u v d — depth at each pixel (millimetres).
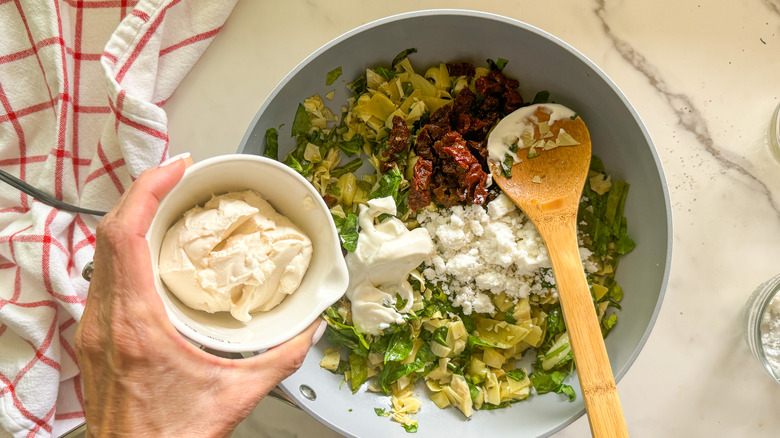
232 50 525
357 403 504
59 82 496
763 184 535
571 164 488
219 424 396
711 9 532
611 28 530
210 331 413
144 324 373
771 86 532
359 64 498
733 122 534
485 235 494
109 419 385
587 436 537
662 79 533
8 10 497
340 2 527
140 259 372
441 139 496
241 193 435
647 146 472
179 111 525
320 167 512
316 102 500
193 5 506
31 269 487
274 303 438
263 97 526
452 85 515
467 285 500
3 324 504
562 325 506
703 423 540
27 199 513
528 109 494
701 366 541
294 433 549
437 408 509
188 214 421
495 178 491
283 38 526
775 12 531
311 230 443
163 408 388
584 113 502
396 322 490
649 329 465
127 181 503
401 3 527
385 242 483
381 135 514
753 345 523
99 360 382
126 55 490
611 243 509
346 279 424
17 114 508
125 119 477
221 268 414
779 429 538
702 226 540
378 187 506
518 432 488
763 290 522
